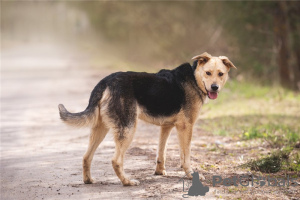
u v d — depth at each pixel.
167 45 37.34
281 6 21.77
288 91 19.61
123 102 6.97
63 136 11.51
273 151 9.25
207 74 7.41
